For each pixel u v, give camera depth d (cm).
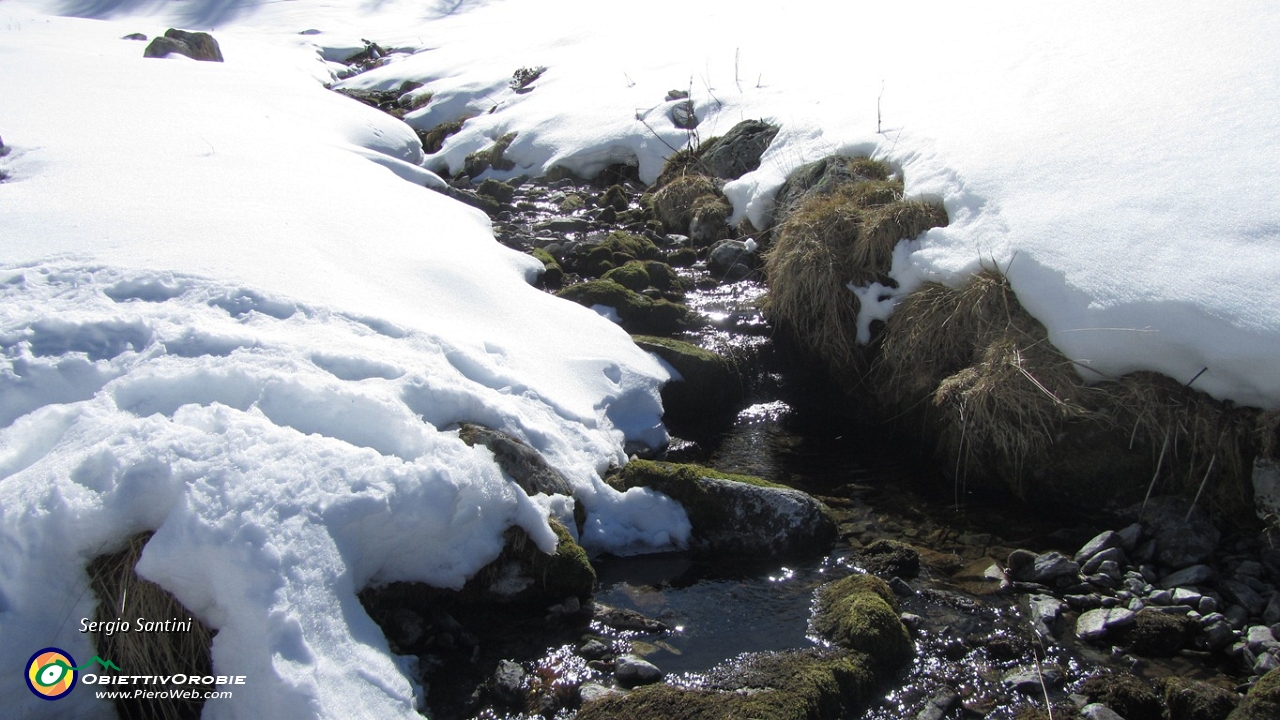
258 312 470
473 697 361
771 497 478
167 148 770
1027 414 517
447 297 587
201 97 1047
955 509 519
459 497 391
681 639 400
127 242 525
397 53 2391
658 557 468
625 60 1438
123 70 1131
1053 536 487
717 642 397
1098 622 408
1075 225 546
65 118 838
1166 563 455
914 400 598
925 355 594
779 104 1027
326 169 792
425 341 495
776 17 1428
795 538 472
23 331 418
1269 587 425
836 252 671
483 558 407
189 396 400
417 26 2939
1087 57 746
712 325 719
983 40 900
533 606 418
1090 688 370
